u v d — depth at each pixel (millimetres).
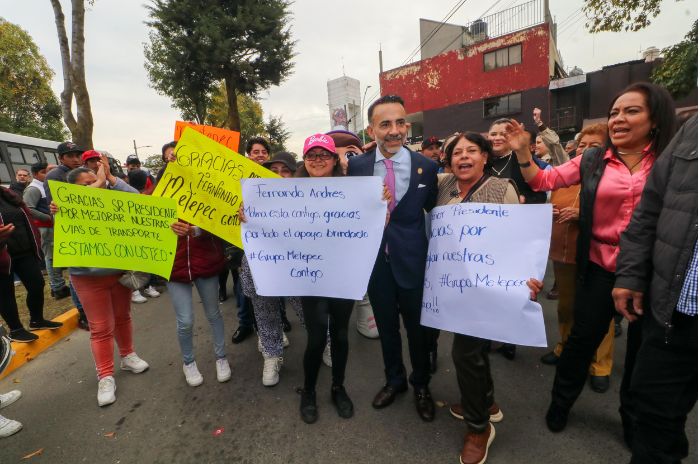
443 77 20438
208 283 2680
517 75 18469
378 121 2104
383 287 2213
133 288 2680
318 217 2059
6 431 2275
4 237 2635
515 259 1721
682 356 1351
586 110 17562
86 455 2090
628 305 1560
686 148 1302
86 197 2352
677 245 1282
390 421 2209
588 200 1853
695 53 6930
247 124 30500
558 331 3285
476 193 1875
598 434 1995
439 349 3107
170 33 17016
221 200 2473
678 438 1427
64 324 3863
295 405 2434
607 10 8250
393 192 2139
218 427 2268
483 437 1846
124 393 2686
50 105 23578
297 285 2107
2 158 8984
